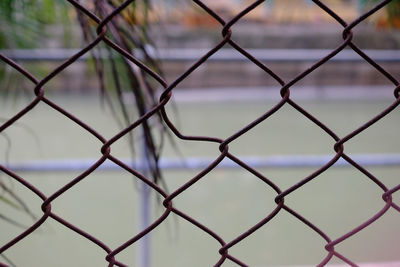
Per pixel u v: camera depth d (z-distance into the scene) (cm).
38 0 128
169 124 67
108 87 114
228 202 420
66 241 329
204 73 1062
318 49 1145
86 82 1016
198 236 347
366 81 1077
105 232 362
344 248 312
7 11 127
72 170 204
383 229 338
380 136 717
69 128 754
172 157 523
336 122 889
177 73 1050
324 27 1133
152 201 237
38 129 739
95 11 88
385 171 463
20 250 306
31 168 201
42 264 295
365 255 301
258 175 73
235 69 1063
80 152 637
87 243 329
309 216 381
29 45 146
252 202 420
